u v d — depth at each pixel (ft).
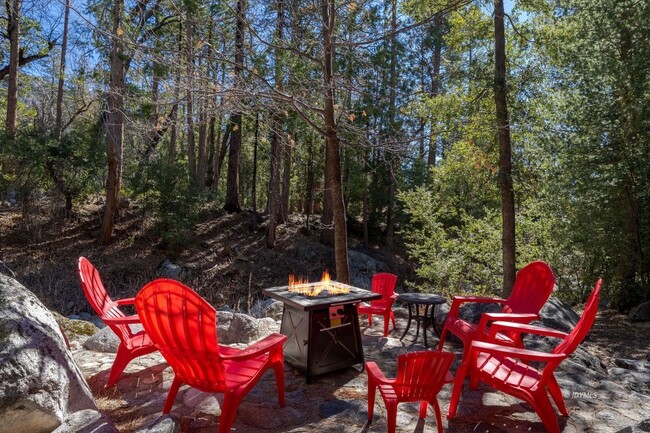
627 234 27.25
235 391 8.01
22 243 39.68
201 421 8.96
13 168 39.63
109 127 39.04
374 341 14.83
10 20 40.78
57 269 36.40
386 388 8.58
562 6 30.19
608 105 25.59
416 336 15.37
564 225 28.84
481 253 34.12
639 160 25.23
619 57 26.30
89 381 10.68
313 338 11.12
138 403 9.71
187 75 16.10
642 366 14.11
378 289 16.19
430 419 9.39
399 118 29.22
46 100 58.44
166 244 44.60
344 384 11.09
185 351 8.05
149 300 8.03
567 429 9.07
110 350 12.91
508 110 29.84
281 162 51.13
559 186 28.04
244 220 55.26
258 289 41.78
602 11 26.25
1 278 9.21
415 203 38.04
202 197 45.85
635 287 27.76
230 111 17.43
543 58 30.76
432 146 23.07
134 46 15.48
